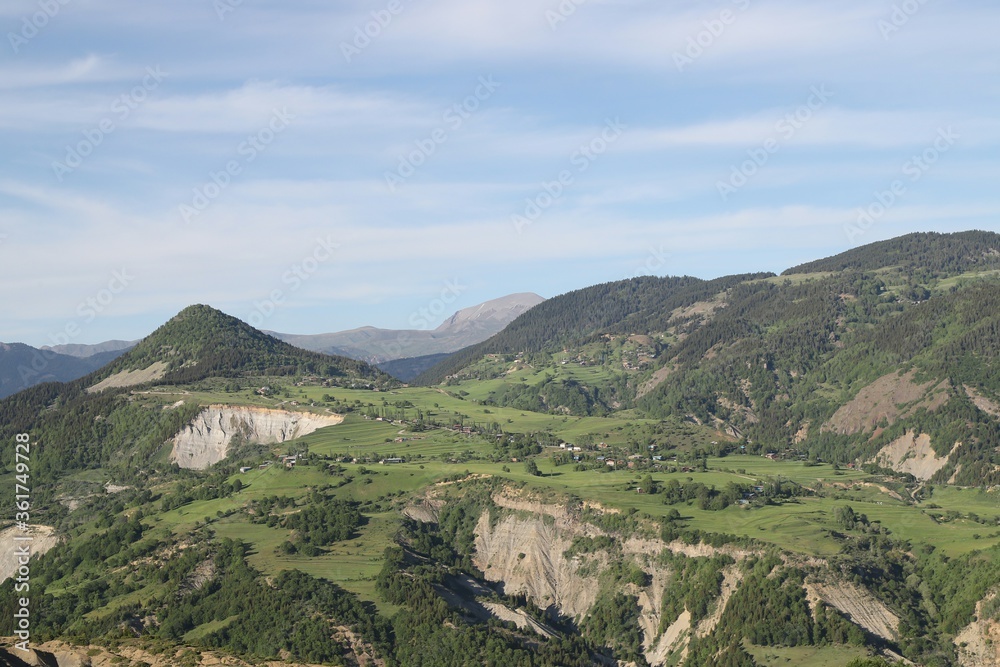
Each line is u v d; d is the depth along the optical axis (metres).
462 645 183.38
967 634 186.38
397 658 183.88
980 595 191.00
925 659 181.62
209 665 142.88
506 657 180.75
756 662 179.25
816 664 175.12
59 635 161.38
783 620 186.12
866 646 179.50
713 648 189.25
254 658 151.00
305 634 186.00
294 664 149.38
